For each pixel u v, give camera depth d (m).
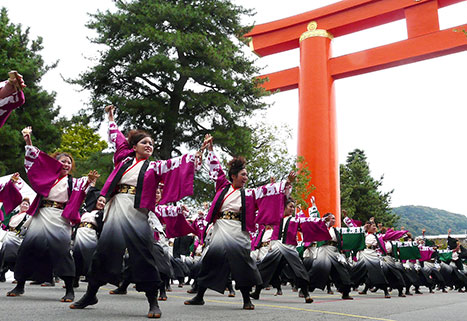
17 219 8.98
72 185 5.61
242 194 5.61
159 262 6.69
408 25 27.23
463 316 5.58
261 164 19.00
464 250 15.52
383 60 27.50
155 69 19.06
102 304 5.23
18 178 5.95
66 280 5.39
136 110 18.94
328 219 8.81
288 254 7.34
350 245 9.05
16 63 22.36
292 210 7.88
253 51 32.12
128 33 19.56
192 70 19.52
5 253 8.88
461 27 25.41
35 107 23.58
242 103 20.81
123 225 4.22
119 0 20.84
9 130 20.95
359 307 6.40
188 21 20.20
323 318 4.62
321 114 28.62
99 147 41.41
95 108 19.89
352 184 44.75
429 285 13.79
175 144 21.59
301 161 19.89
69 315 4.03
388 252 11.27
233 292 7.95
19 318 3.74
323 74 29.22
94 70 19.77
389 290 12.52
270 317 4.50
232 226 5.49
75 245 7.45
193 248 11.24
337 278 8.62
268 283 7.36
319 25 30.08
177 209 6.79
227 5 21.73
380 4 28.08
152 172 4.44
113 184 4.34
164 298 6.68
